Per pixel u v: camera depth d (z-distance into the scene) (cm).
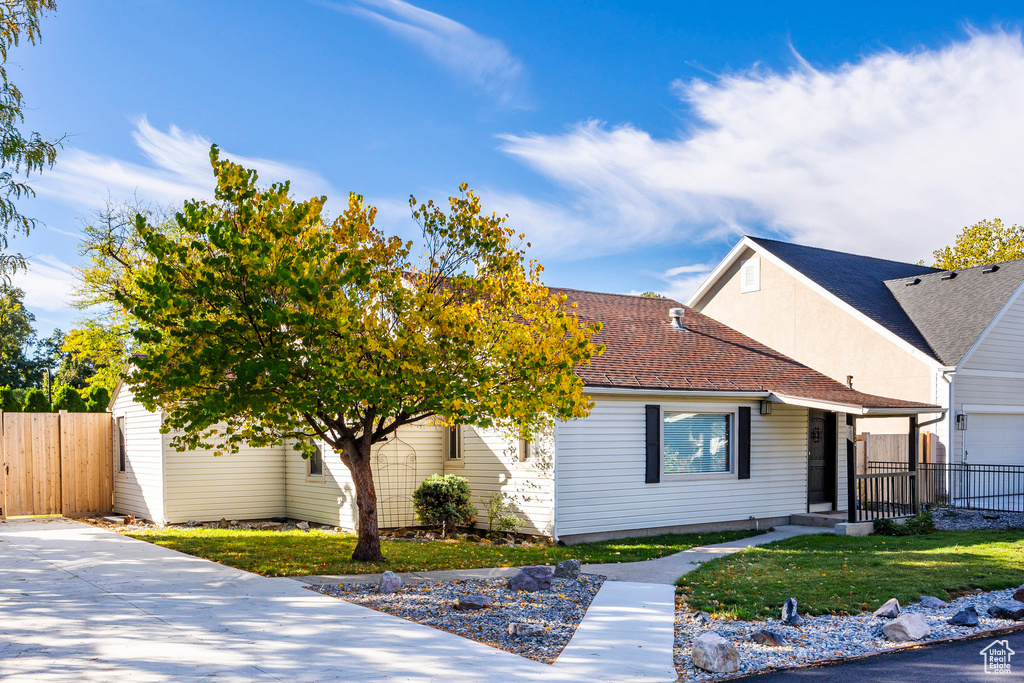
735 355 1928
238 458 1786
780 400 1697
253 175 1009
